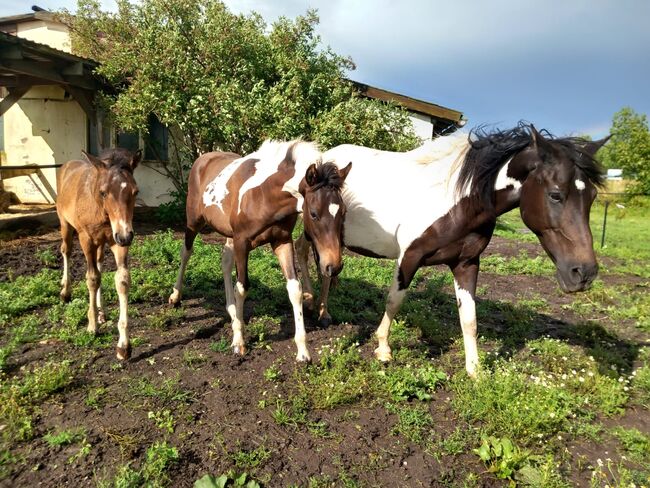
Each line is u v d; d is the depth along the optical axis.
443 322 5.14
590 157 3.00
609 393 3.46
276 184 3.59
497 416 3.04
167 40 8.52
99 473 2.46
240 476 2.47
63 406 3.03
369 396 3.38
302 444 2.81
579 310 5.87
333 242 3.29
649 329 5.18
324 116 8.72
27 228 7.59
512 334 4.82
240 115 8.27
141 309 4.84
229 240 4.51
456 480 2.62
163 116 8.52
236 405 3.15
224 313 4.88
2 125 11.23
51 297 4.85
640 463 2.83
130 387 3.28
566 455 2.86
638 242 11.95
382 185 3.93
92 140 10.82
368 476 2.60
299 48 9.88
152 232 8.31
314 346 4.22
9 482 2.37
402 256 3.72
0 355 3.46
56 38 11.97
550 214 3.05
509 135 3.34
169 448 2.59
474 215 3.41
